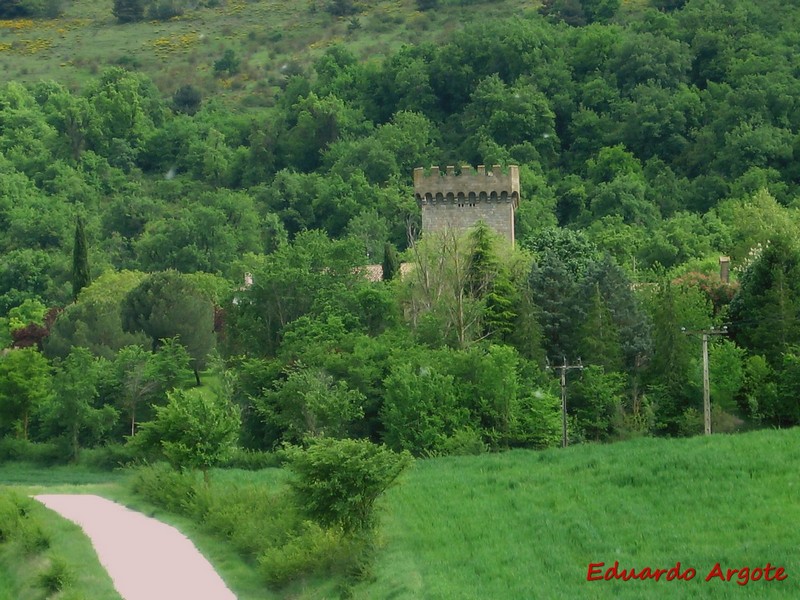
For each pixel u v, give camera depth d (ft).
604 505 257.96
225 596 217.15
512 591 207.21
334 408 379.55
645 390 417.49
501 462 309.83
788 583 202.69
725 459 279.69
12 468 392.06
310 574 222.89
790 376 388.16
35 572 233.76
